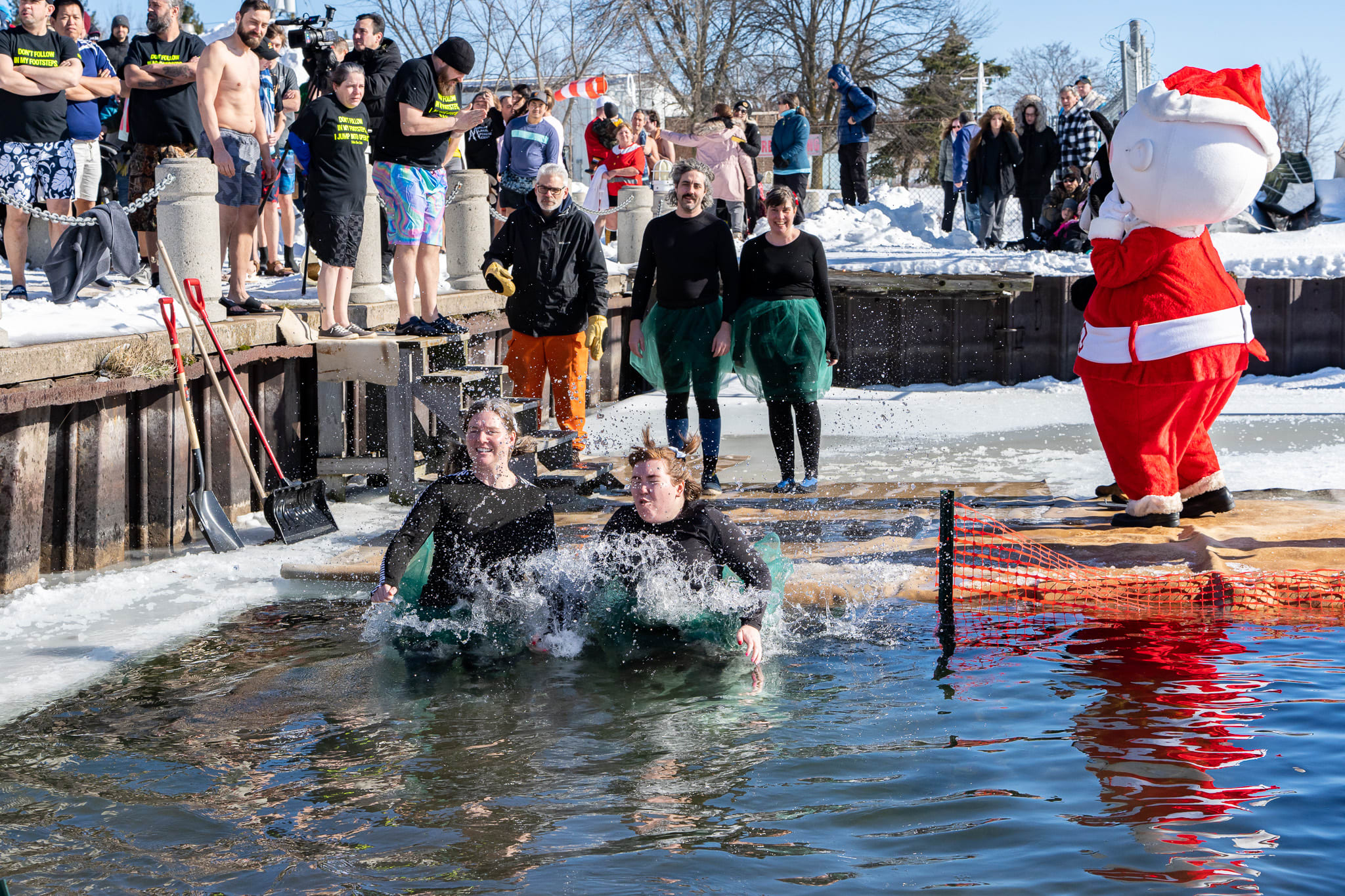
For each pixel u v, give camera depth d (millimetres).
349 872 3205
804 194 18938
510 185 13750
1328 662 4914
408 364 8680
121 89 11055
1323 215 18531
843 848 3311
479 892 3086
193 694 4715
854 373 15672
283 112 12492
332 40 12172
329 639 5441
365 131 8781
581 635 5312
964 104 43406
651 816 3535
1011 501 8164
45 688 4828
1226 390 7113
